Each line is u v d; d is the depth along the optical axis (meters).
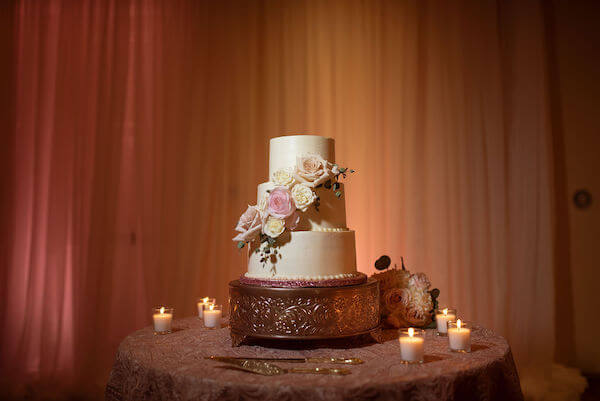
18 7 3.36
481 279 3.32
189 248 3.30
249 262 1.79
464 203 3.36
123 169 3.33
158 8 3.41
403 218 3.36
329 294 1.54
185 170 3.33
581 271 3.47
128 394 1.49
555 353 3.44
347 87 3.44
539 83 3.37
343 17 3.48
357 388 1.23
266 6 3.49
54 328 3.19
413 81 3.43
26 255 3.28
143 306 3.27
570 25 3.57
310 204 1.64
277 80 3.44
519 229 3.33
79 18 3.37
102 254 3.22
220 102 3.39
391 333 1.91
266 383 1.25
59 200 3.26
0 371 3.16
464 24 3.44
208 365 1.43
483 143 3.38
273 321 1.55
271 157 1.83
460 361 1.46
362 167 3.38
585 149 3.52
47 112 3.33
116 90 3.32
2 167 3.27
